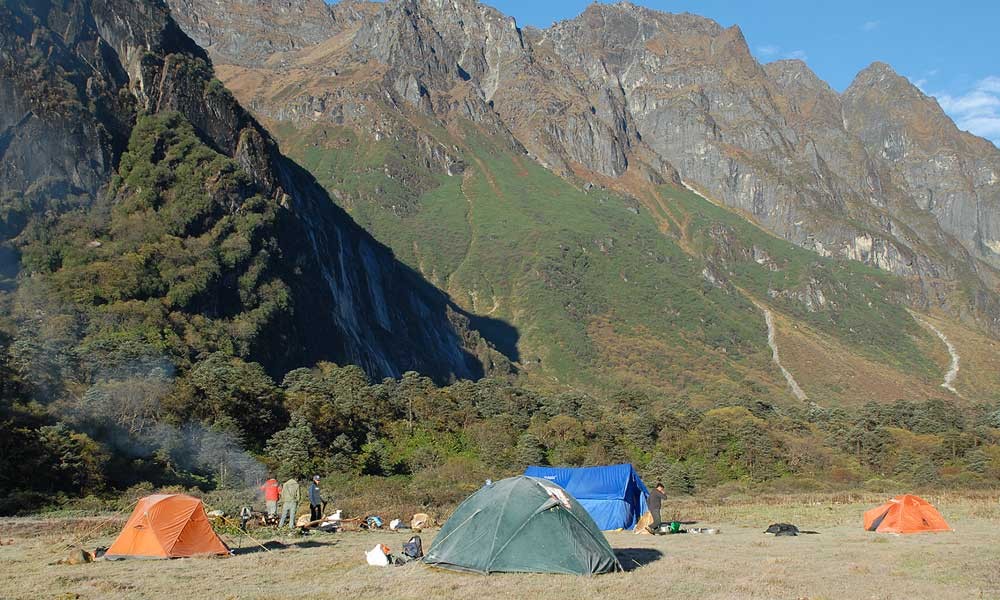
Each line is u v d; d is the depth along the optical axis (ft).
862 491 236.22
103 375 236.84
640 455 278.67
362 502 155.94
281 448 225.56
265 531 105.60
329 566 76.69
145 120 400.47
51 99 362.33
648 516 118.21
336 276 499.51
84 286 305.53
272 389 259.39
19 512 146.72
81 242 334.24
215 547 84.17
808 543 98.17
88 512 150.82
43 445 173.37
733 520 139.85
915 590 63.57
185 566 77.00
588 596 61.16
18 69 357.61
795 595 61.77
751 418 311.47
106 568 75.97
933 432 331.77
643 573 71.36
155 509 83.10
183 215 367.66
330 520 114.52
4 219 318.24
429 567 73.41
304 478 213.66
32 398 202.90
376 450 243.81
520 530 71.67
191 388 233.76
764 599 60.03
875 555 84.33
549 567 70.18
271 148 487.20
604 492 131.95
